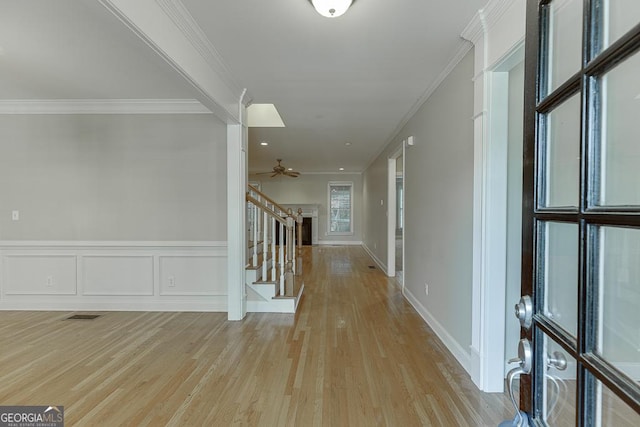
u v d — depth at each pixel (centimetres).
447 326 301
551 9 87
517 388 226
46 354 285
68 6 200
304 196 1122
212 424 193
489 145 221
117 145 402
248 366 263
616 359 64
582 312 70
